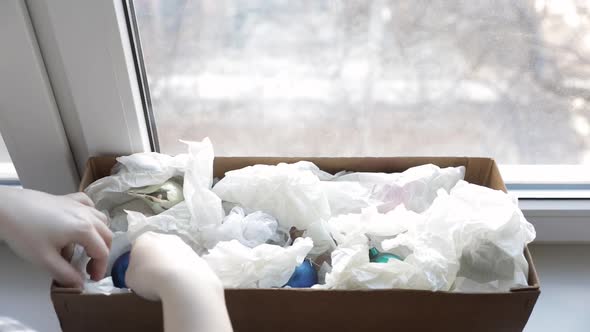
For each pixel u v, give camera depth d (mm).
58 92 680
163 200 681
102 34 623
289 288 558
